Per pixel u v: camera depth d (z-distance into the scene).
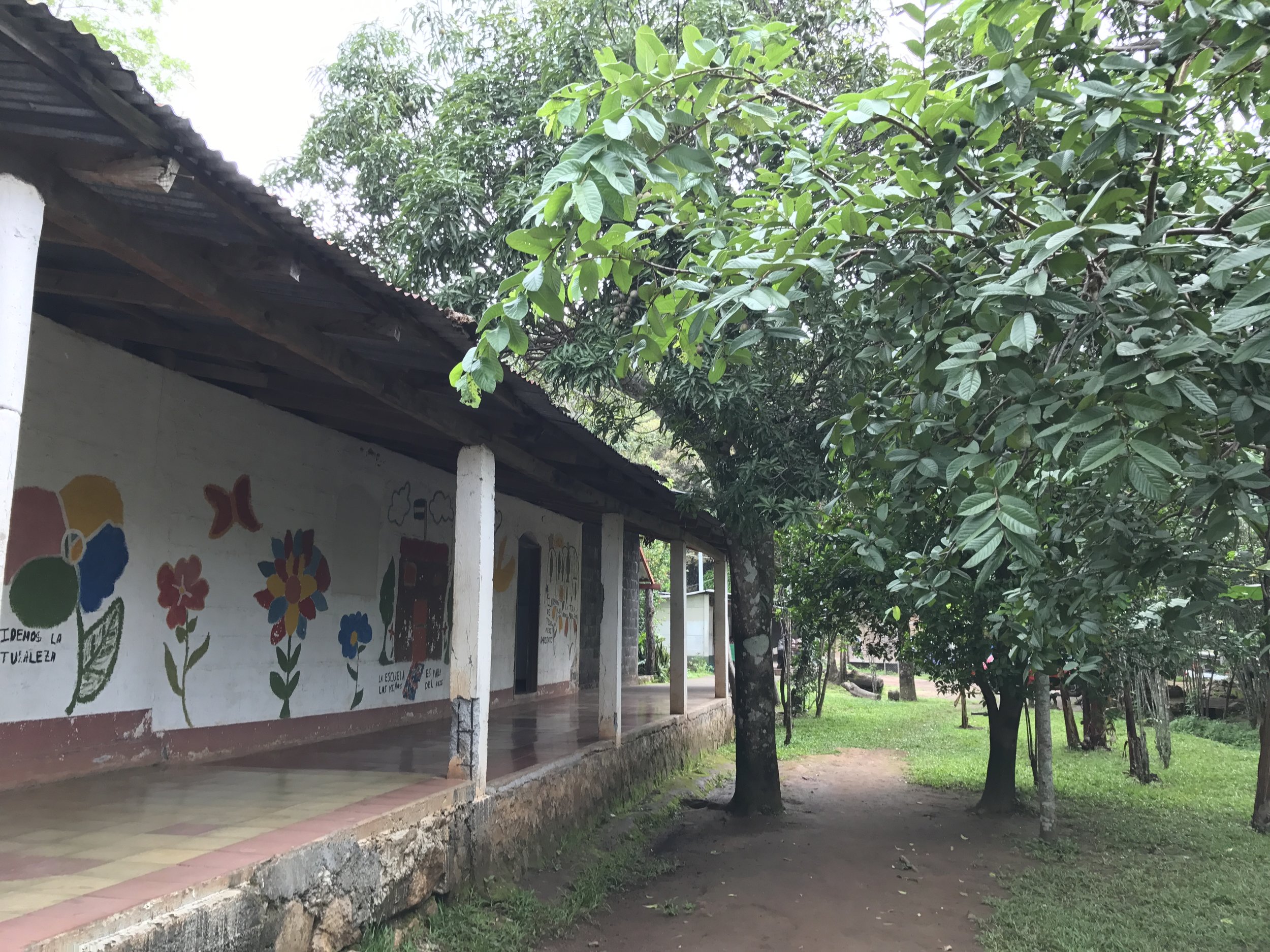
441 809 5.11
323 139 10.41
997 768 9.44
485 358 3.02
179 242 3.39
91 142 2.81
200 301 3.62
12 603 4.63
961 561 4.58
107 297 4.09
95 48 2.41
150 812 4.29
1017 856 7.67
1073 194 3.19
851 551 5.25
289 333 4.09
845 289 4.83
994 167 3.83
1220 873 6.95
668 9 9.01
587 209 2.43
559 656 13.75
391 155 9.92
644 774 9.82
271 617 6.71
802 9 9.05
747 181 7.56
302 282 3.82
